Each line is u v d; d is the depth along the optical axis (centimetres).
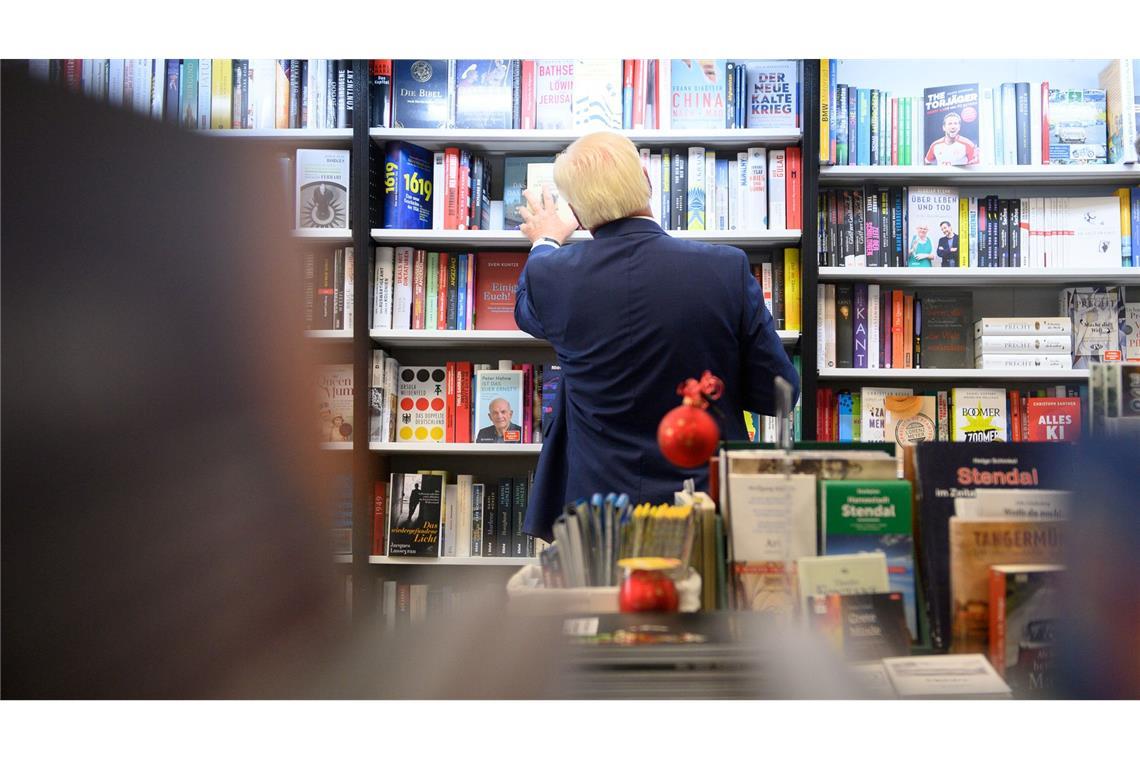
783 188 337
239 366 44
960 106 338
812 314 328
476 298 349
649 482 200
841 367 339
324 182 340
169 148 41
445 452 348
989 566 99
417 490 342
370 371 341
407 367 348
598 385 204
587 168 207
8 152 36
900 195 338
